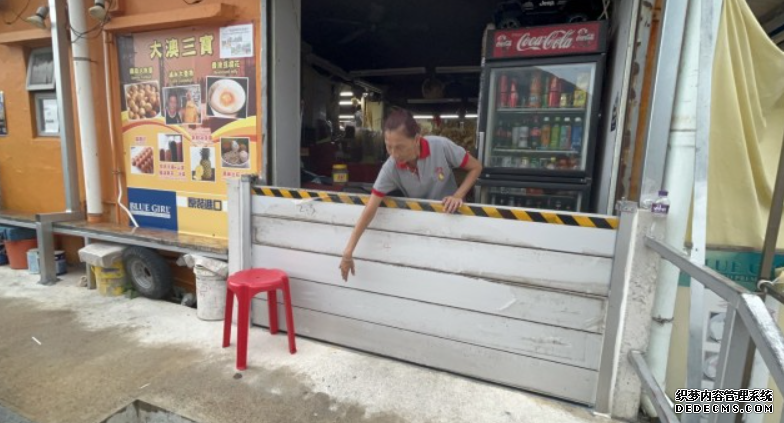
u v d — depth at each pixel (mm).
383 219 2406
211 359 2502
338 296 2615
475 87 7430
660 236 1927
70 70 3838
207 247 3121
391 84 7805
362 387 2248
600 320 2066
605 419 2070
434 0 4020
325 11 4375
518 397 2207
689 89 1961
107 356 2533
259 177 2869
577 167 3086
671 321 2072
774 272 2113
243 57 3127
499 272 2207
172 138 3496
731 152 2098
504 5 3053
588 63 2850
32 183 4312
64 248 4398
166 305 3344
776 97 2186
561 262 2088
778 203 1908
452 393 2219
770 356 859
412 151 2094
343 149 6660
